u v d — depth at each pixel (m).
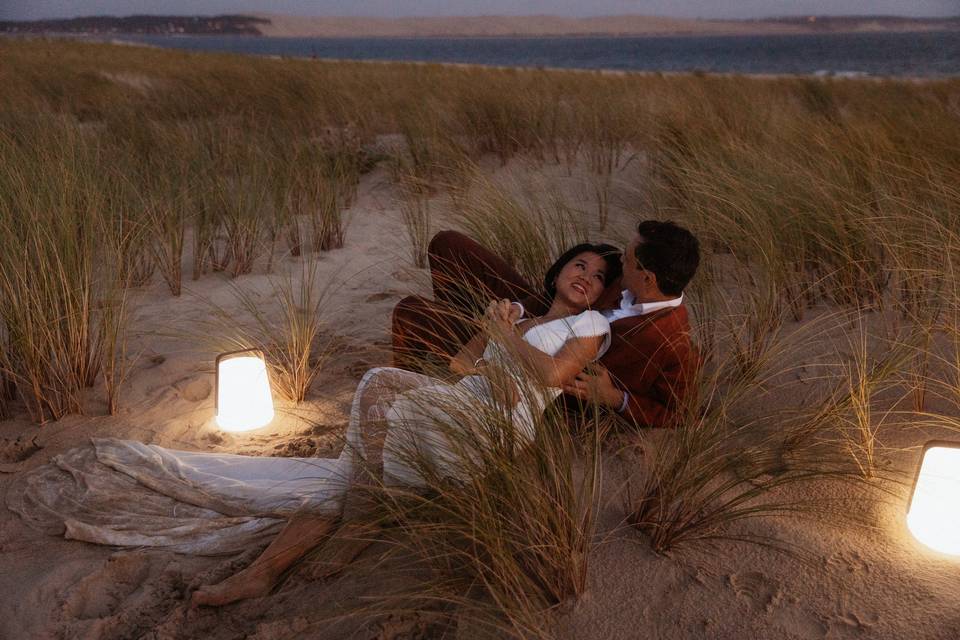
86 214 4.16
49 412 3.45
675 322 2.86
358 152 7.76
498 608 2.13
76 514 2.74
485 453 2.25
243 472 2.96
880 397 3.16
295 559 2.42
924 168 5.16
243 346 3.92
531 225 4.55
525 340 2.80
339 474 2.58
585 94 9.94
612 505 2.60
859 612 2.09
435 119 7.98
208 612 2.27
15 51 19.67
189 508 2.79
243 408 3.28
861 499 2.56
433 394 2.54
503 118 7.85
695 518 2.47
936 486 2.28
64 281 3.32
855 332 3.70
